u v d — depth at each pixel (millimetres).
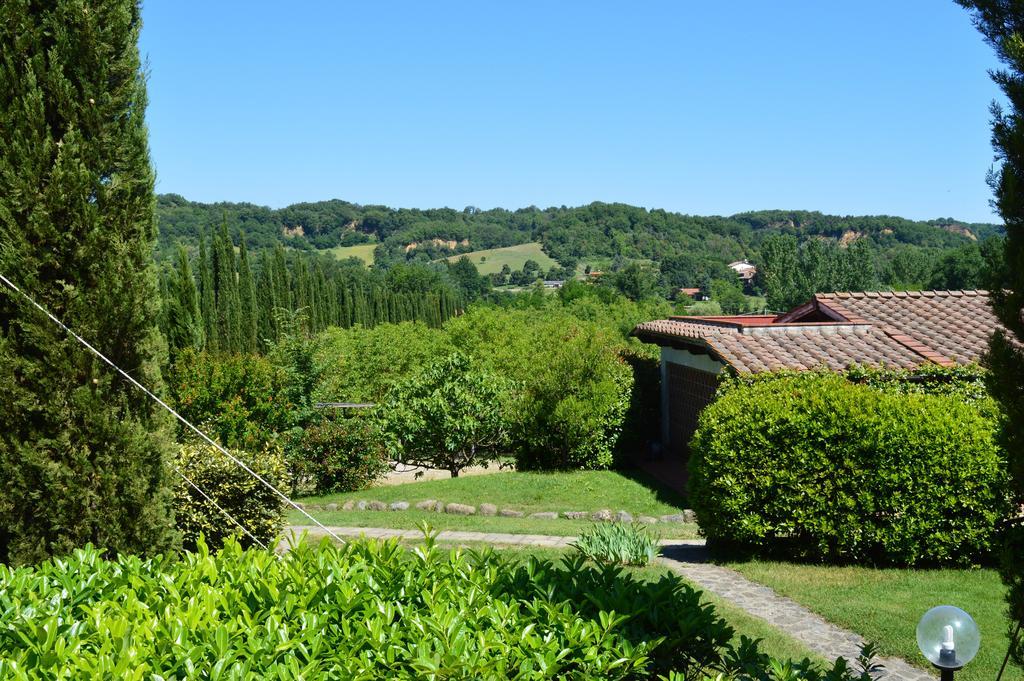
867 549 9906
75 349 6027
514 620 3980
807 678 3748
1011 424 4098
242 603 4199
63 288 6004
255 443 16562
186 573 4703
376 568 4691
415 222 137000
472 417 18906
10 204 5852
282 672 3490
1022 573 4250
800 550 10250
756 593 8672
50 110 6098
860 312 16922
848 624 7492
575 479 17344
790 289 61656
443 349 35094
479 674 3477
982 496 9383
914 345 14688
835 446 9719
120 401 6270
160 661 3619
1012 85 3998
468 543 11555
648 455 20156
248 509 9875
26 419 5922
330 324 48406
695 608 4242
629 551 10031
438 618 3910
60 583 4773
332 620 4191
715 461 10227
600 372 19156
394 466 19891
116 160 6355
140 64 6516
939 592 8445
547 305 55188
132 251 6406
